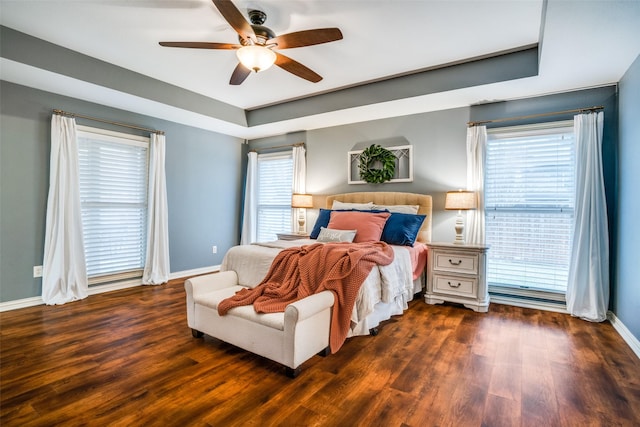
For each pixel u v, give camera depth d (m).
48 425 1.55
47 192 3.50
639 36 2.23
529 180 3.49
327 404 1.74
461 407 1.72
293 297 2.36
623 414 1.66
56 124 3.47
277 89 4.07
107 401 1.75
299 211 5.03
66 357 2.27
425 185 4.07
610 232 3.07
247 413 1.66
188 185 4.91
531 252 3.48
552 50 2.45
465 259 3.35
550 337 2.64
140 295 3.83
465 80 3.24
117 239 4.11
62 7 2.40
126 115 4.13
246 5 2.33
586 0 1.84
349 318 2.33
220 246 5.42
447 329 2.82
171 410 1.68
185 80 3.81
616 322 2.85
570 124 3.25
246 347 2.23
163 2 2.34
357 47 2.94
